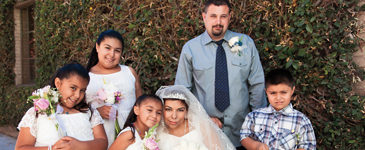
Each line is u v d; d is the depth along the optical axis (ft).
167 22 11.21
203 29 10.46
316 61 8.50
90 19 13.26
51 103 6.22
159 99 7.38
